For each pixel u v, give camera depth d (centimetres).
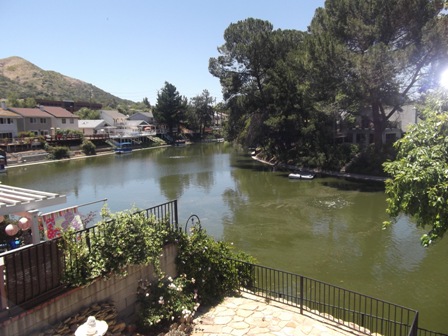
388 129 4062
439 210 645
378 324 894
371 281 1178
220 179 3388
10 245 732
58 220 759
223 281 874
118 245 637
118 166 4506
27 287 512
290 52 3991
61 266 561
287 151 4203
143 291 700
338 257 1398
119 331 616
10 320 484
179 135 8994
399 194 717
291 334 690
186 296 767
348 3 2869
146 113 9900
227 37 4497
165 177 3559
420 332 827
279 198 2498
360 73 2592
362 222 1873
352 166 3372
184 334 641
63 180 3475
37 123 6131
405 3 2597
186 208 2264
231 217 2023
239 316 757
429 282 1159
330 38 2877
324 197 2488
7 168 4384
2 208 595
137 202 2472
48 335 519
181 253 834
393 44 2867
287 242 1589
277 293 921
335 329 723
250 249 1507
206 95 9812
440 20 2486
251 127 4459
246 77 4559
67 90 14975
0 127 5241
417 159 695
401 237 1616
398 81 2669
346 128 4166
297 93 3784
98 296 616
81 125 7381
